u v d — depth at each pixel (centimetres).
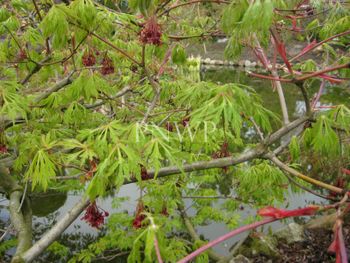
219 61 1709
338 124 190
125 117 395
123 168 146
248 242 440
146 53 311
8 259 436
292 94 1249
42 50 424
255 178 336
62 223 212
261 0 130
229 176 601
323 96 895
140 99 480
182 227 474
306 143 212
